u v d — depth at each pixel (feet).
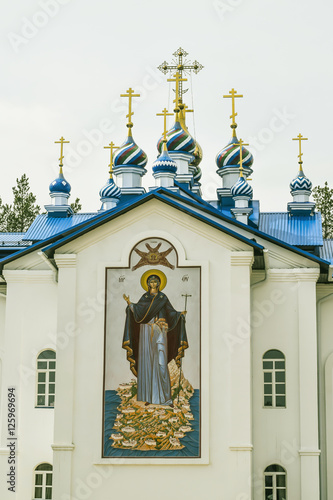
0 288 119.03
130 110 138.21
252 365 110.32
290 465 108.06
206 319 102.78
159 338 103.04
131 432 101.76
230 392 101.50
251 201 135.33
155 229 105.19
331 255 131.64
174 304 103.60
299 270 110.93
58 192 143.84
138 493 100.99
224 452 100.68
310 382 108.88
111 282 104.63
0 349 118.42
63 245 105.60
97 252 105.40
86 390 102.94
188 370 102.17
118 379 102.78
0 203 214.28
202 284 103.50
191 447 100.94
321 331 116.26
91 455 101.91
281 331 110.73
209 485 100.42
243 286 103.24
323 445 113.80
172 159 128.77
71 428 102.27
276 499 107.96
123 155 134.62
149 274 104.42
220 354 102.32
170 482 100.89
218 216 110.63
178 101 147.43
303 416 108.27
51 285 113.09
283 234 130.21
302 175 140.26
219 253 104.12
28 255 113.39
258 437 108.88
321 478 113.09
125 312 104.01
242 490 99.91
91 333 103.91
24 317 112.68
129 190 131.34
